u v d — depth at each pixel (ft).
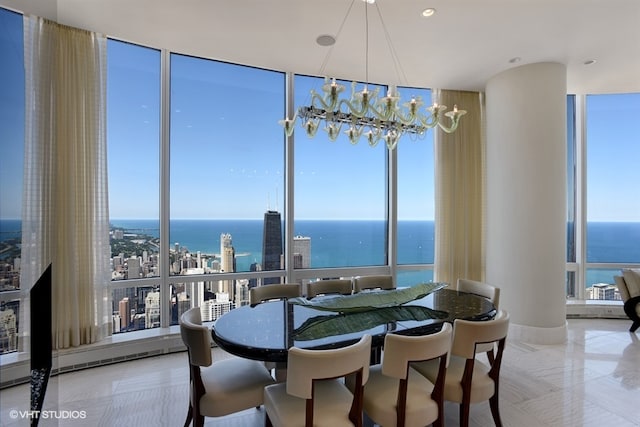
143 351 11.35
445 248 15.40
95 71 10.68
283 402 5.90
